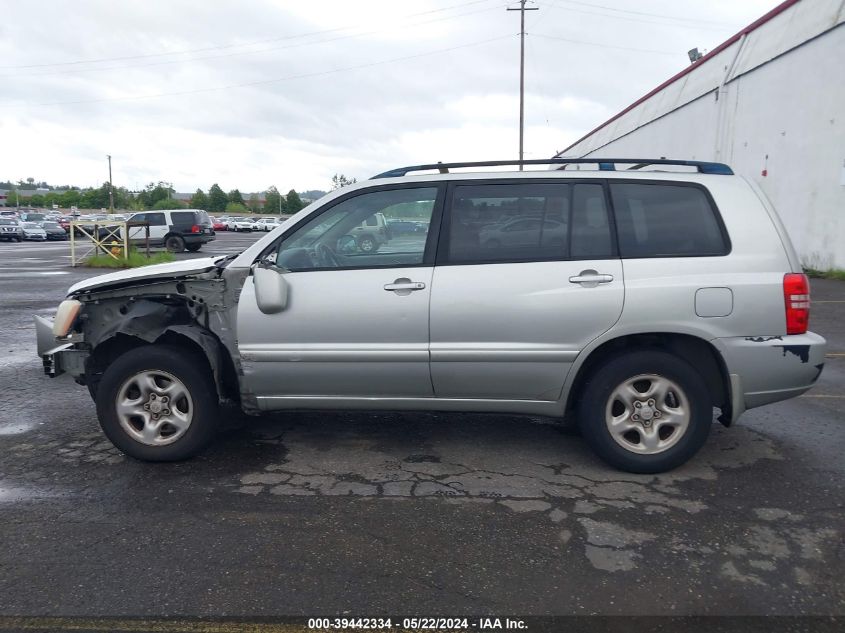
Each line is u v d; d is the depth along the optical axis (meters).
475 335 4.34
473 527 3.72
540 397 4.45
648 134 29.33
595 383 4.35
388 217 4.53
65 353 4.84
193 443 4.59
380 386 4.51
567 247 4.37
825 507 3.94
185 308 4.75
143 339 4.55
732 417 4.36
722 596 3.06
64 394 6.49
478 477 4.41
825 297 12.92
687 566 3.31
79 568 3.33
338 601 3.05
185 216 30.30
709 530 3.67
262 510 3.94
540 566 3.32
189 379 4.53
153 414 4.61
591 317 4.25
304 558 3.41
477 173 4.57
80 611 2.98
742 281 4.22
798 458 4.70
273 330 4.47
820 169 16.56
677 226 4.38
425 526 3.73
